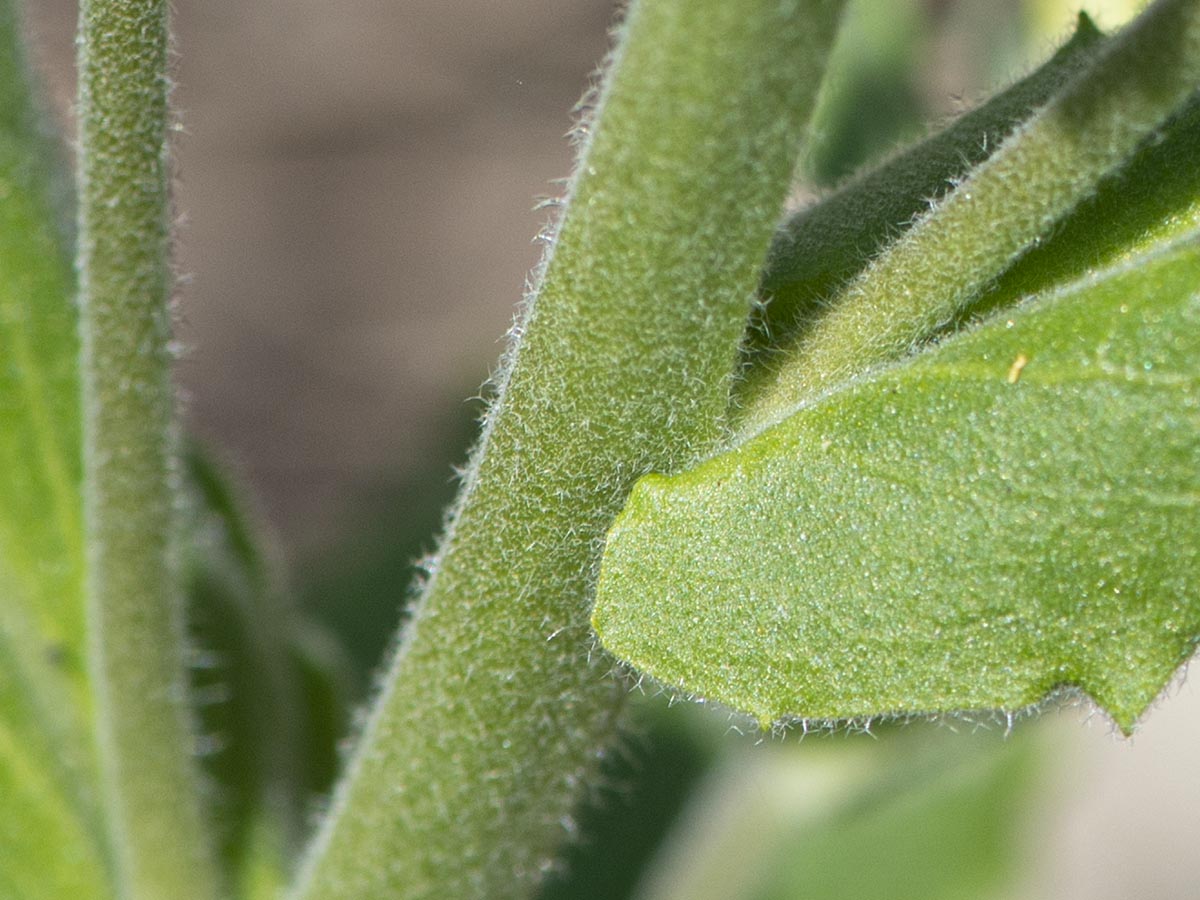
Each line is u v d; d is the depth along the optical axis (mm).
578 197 118
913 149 126
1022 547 118
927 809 206
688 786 196
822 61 115
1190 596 117
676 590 121
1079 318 117
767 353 124
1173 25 117
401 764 132
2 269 147
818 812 196
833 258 125
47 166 147
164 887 145
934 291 122
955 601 119
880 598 120
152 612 140
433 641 129
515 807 133
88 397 135
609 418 121
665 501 121
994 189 121
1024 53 167
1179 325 116
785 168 117
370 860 134
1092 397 117
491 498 125
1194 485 117
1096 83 118
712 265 118
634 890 194
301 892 137
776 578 120
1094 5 156
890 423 119
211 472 154
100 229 131
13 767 150
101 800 151
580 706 131
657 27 115
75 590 151
